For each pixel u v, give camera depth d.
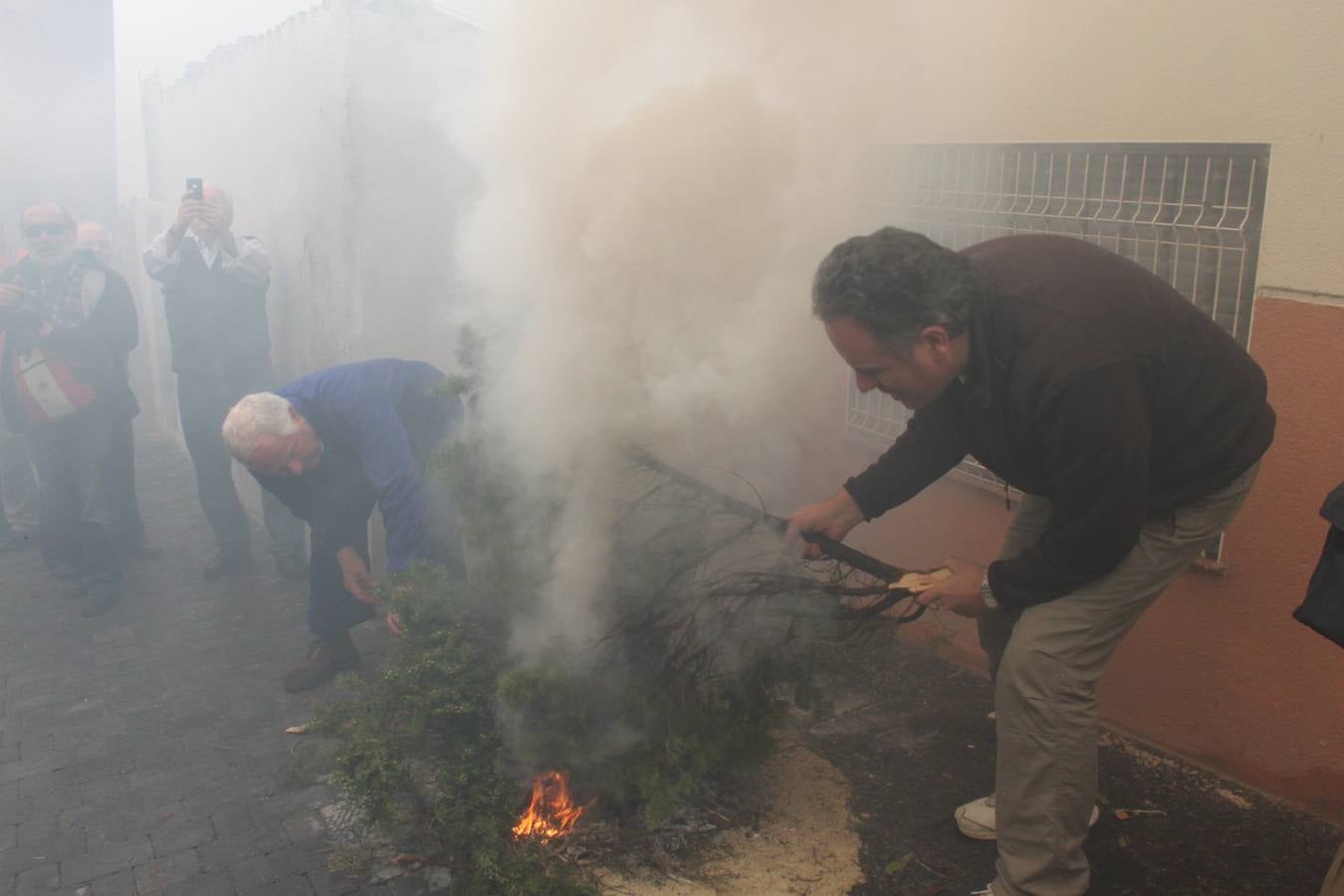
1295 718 2.96
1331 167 2.70
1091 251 2.21
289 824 3.13
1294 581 2.91
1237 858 2.79
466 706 2.89
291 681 4.04
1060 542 2.24
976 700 3.71
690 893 2.68
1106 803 3.06
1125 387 2.06
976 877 2.74
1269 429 2.35
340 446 3.87
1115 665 3.42
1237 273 2.96
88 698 4.04
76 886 2.86
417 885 2.80
